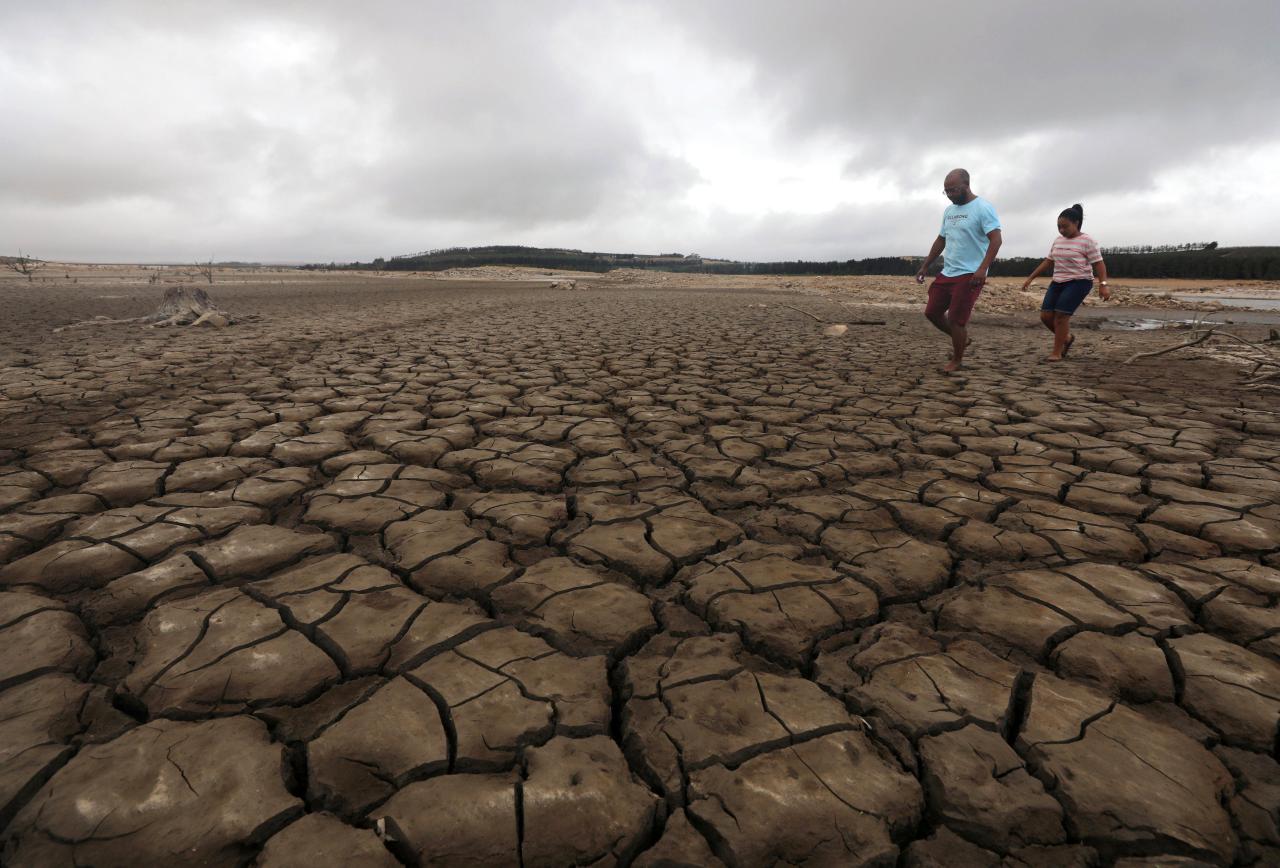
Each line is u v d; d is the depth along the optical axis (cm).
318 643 174
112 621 186
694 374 644
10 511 262
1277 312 1969
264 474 311
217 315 1034
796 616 191
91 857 110
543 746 137
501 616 192
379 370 638
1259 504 275
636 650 180
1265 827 120
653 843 119
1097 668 166
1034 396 523
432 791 125
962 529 252
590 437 395
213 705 148
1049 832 119
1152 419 438
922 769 134
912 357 774
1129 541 240
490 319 1285
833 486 312
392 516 263
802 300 2369
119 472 308
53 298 1689
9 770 127
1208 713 150
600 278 5869
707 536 250
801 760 135
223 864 110
